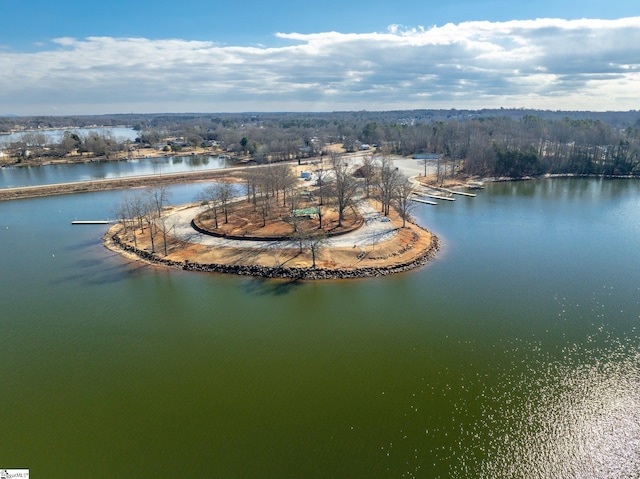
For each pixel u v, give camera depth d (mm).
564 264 112938
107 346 78562
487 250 124500
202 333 82188
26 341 80625
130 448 55344
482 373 69188
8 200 192625
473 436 56312
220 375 69750
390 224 142250
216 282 104062
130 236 135500
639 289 97438
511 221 155875
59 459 53875
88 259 120750
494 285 100750
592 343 76938
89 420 60406
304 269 106812
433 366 71125
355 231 134250
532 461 52562
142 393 65812
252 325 84688
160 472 51625
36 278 108312
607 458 53094
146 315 89375
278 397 64312
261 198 169500
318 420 59531
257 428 58219
